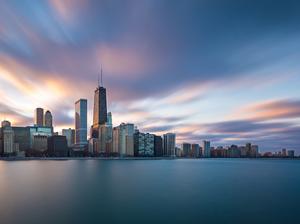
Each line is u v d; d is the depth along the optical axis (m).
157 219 56.69
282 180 134.38
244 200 77.00
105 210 64.19
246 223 54.06
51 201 74.88
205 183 119.38
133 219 56.75
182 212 62.44
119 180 131.62
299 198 80.25
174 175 164.25
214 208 66.19
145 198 79.62
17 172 181.12
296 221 55.41
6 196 82.88
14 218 57.19
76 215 59.62
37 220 55.88
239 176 159.62
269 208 66.31
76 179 135.25
